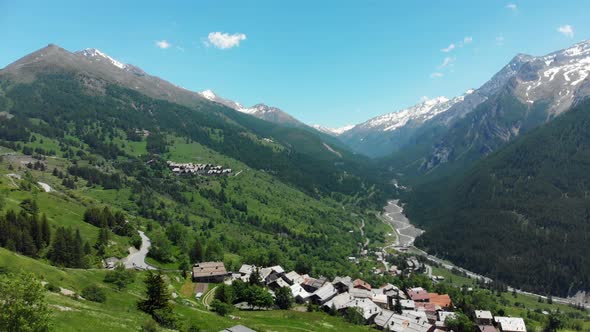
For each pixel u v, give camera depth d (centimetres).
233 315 12188
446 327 14638
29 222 13800
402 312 15338
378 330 13600
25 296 4544
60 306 6900
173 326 8562
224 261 19562
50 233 14462
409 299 17375
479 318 15738
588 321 19475
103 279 11325
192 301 12406
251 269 17925
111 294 9725
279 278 17112
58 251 13050
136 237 18900
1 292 4491
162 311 8731
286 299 14575
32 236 13675
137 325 7200
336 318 13812
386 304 16350
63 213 18388
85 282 10038
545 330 16950
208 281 15888
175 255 18700
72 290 9006
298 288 16350
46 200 19075
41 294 4694
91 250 15612
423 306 16488
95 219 18700
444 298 17625
